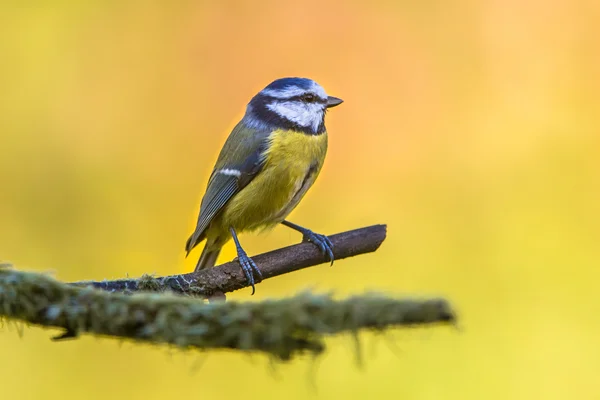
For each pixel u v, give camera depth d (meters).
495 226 11.34
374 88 12.17
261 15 12.28
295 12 12.24
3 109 12.08
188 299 4.04
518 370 9.44
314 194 11.70
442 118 12.07
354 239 6.86
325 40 12.24
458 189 11.70
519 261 10.85
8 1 12.30
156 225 11.62
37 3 12.29
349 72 12.20
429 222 11.48
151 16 12.34
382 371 8.98
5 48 12.23
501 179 11.70
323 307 3.64
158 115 12.13
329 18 12.25
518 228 11.29
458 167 11.87
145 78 12.23
